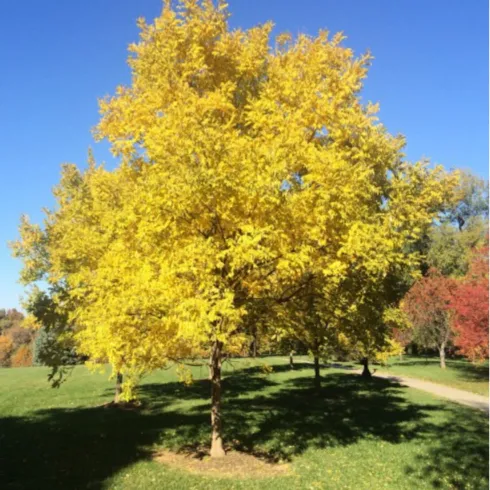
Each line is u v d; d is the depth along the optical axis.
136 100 7.11
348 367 27.62
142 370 7.00
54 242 11.81
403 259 6.82
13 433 9.45
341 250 5.75
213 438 7.91
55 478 6.57
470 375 21.89
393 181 6.79
